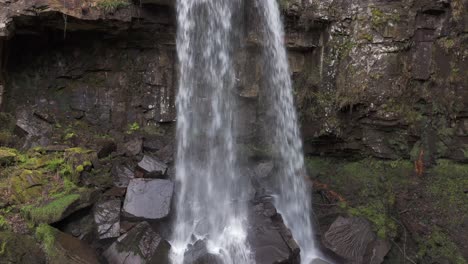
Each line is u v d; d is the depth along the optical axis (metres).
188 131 8.43
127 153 7.30
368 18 7.78
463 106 7.47
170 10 7.81
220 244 6.14
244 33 8.44
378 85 7.69
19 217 5.37
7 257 4.83
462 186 7.32
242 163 8.20
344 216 7.12
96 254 5.48
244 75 8.46
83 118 8.13
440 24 7.60
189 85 8.48
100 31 7.82
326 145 8.34
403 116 7.72
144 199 6.10
